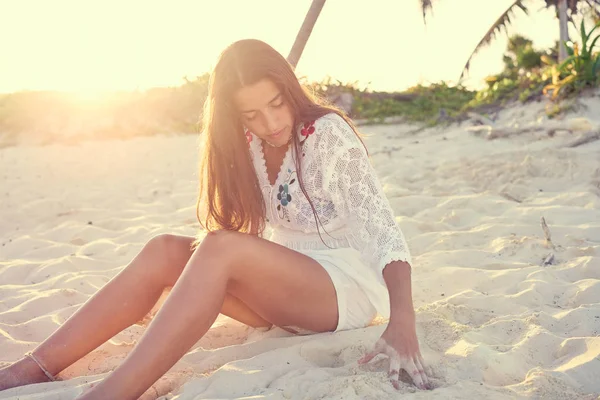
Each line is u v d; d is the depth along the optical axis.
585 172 4.96
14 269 3.64
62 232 4.53
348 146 2.18
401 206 4.63
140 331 2.68
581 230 3.59
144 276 2.23
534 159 5.38
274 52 2.13
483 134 7.62
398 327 1.96
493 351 2.13
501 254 3.34
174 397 1.95
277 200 2.32
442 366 2.05
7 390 2.06
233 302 2.37
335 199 2.24
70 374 2.27
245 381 1.99
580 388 1.95
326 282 2.23
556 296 2.72
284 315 2.28
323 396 1.86
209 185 2.34
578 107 7.85
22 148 10.48
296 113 2.21
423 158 6.73
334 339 2.24
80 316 2.19
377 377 1.91
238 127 2.27
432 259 3.31
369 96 11.47
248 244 2.06
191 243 2.30
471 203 4.46
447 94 11.28
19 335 2.69
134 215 5.11
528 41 14.72
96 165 8.21
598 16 10.63
